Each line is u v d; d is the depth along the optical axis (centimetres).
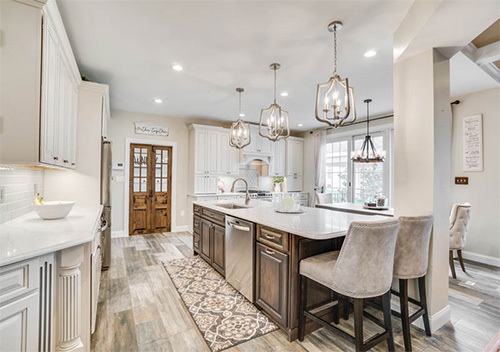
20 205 209
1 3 144
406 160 214
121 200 498
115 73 318
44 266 128
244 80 339
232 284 268
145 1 187
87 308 161
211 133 555
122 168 498
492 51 259
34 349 122
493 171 352
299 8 194
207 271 319
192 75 324
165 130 540
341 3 188
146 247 428
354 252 152
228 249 276
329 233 169
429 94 199
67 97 226
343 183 596
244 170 646
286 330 189
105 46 253
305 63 288
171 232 542
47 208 195
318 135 624
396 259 180
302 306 186
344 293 156
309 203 676
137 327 202
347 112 216
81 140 291
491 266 349
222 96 407
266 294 213
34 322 123
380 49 256
